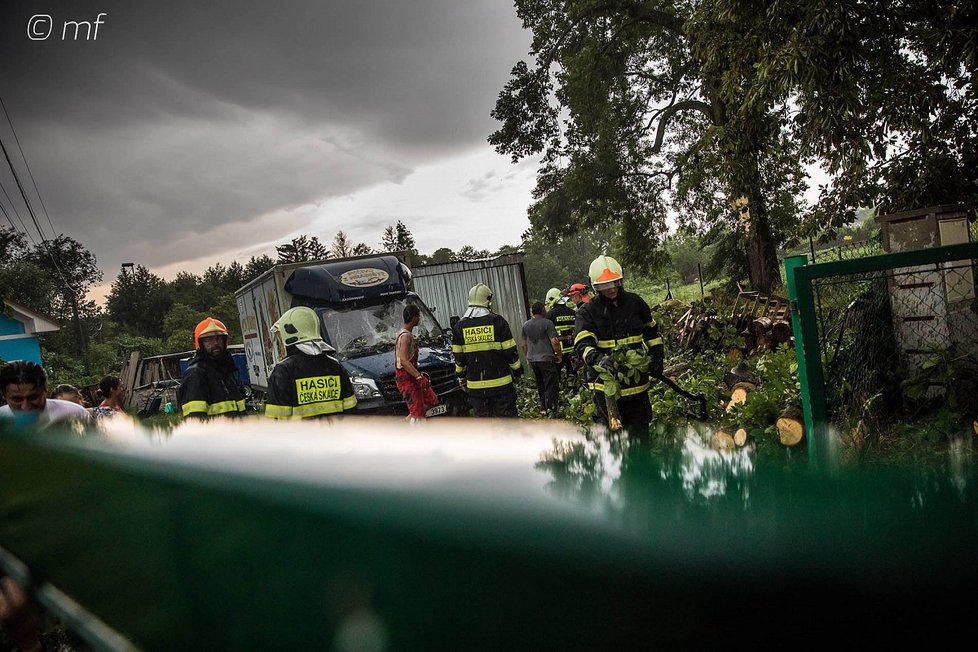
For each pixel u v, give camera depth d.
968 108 8.47
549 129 27.38
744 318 11.02
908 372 4.74
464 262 14.68
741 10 9.77
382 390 8.52
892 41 8.95
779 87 8.94
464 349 8.02
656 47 26.03
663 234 27.34
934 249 4.21
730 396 6.49
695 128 26.22
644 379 5.32
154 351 64.75
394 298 10.04
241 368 18.45
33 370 3.95
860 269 4.28
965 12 8.09
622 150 26.88
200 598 0.40
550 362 9.29
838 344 4.52
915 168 8.80
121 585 0.53
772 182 19.33
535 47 26.75
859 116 8.89
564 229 28.31
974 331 4.83
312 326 4.84
